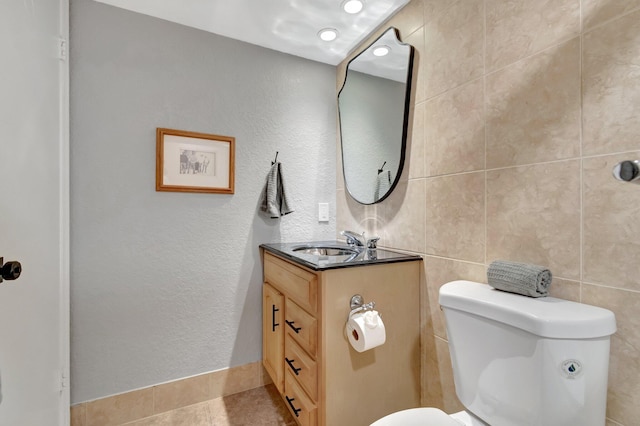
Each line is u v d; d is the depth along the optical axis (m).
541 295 0.89
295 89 1.95
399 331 1.33
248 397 1.73
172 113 1.60
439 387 1.28
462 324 0.95
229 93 1.75
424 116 1.38
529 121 0.97
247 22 1.62
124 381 1.51
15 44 0.97
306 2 1.46
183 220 1.63
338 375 1.17
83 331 1.42
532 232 0.96
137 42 1.53
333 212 2.08
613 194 0.78
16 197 0.98
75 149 1.39
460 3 1.20
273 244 1.84
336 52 1.92
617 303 0.78
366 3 1.47
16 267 0.82
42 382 1.15
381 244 1.66
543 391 0.73
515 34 1.01
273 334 1.63
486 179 1.11
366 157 1.75
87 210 1.42
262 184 1.84
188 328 1.65
